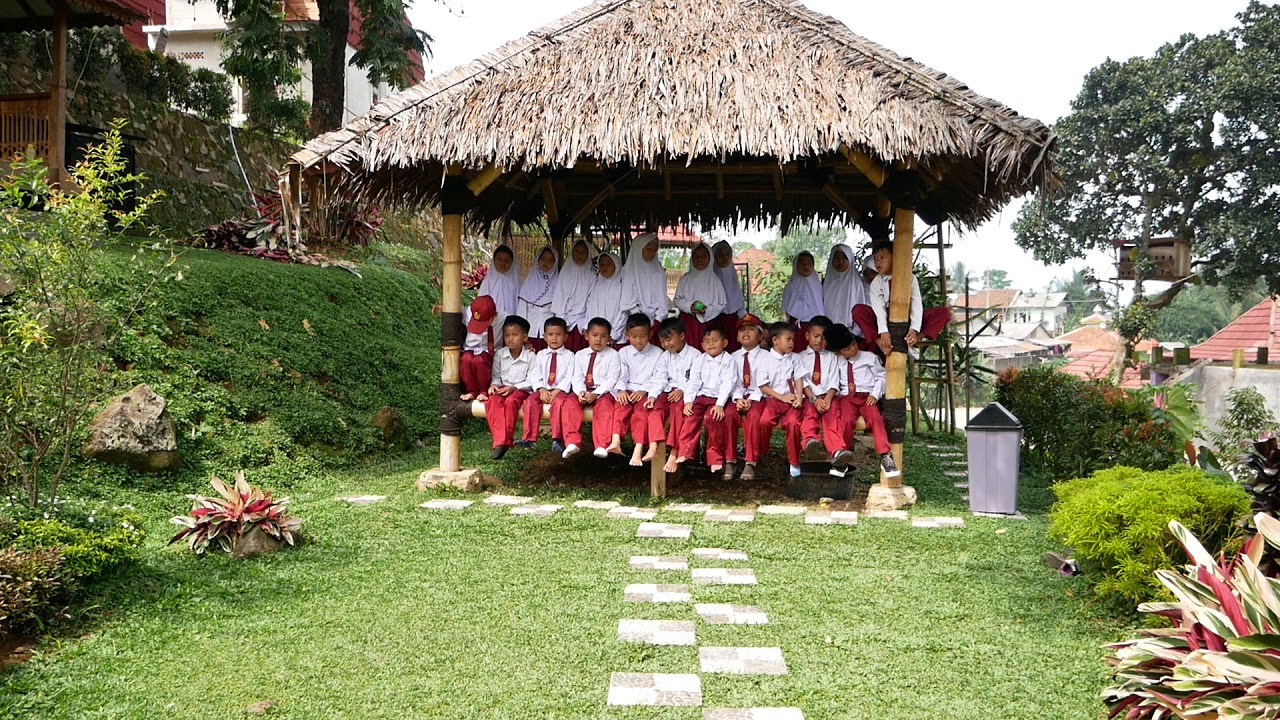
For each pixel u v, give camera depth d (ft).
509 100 21.72
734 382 23.02
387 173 22.94
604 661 12.41
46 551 13.64
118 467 20.47
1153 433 22.13
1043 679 11.85
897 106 20.03
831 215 33.17
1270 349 64.69
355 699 11.31
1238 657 8.63
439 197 26.45
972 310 39.37
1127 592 13.38
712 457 23.34
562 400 23.32
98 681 11.75
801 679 11.83
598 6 23.66
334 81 44.01
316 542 18.08
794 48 21.88
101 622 13.60
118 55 46.14
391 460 27.17
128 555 15.15
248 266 31.48
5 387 15.39
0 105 33.91
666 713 10.90
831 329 22.59
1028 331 146.51
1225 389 58.08
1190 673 8.97
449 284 23.62
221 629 13.53
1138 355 69.97
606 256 25.94
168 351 24.64
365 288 36.45
